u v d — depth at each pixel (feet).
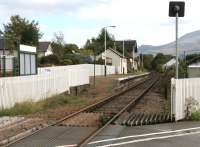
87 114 64.03
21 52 95.76
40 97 86.48
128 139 40.70
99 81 177.47
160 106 81.20
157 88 147.02
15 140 40.73
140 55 581.12
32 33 292.20
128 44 498.69
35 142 39.93
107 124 50.57
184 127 48.24
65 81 106.73
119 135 43.04
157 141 39.68
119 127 48.67
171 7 54.90
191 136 42.45
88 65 233.55
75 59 266.57
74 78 116.78
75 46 374.84
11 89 71.00
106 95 111.96
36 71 104.63
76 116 61.26
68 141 40.45
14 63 98.27
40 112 67.92
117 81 163.53
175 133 44.16
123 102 90.27
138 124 51.06
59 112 67.72
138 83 185.06
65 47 324.39
